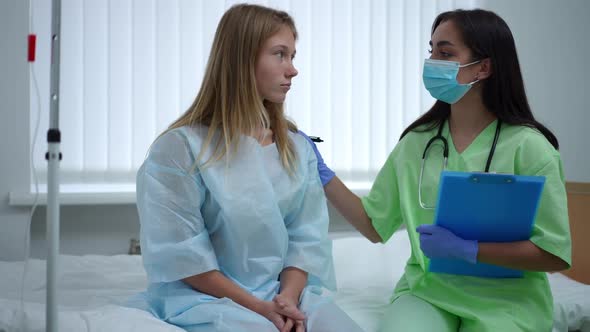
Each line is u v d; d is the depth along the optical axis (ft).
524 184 4.24
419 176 5.36
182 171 4.72
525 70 9.89
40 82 8.77
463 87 5.03
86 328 3.96
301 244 5.03
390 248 8.02
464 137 5.31
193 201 4.70
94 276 6.68
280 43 5.00
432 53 5.27
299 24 9.63
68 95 8.86
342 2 9.75
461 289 4.90
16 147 8.67
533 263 4.59
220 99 5.03
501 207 4.38
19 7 8.59
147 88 9.09
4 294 5.83
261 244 4.80
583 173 9.52
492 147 5.05
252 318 4.23
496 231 4.56
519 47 9.92
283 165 5.08
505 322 4.62
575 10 9.52
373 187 5.80
